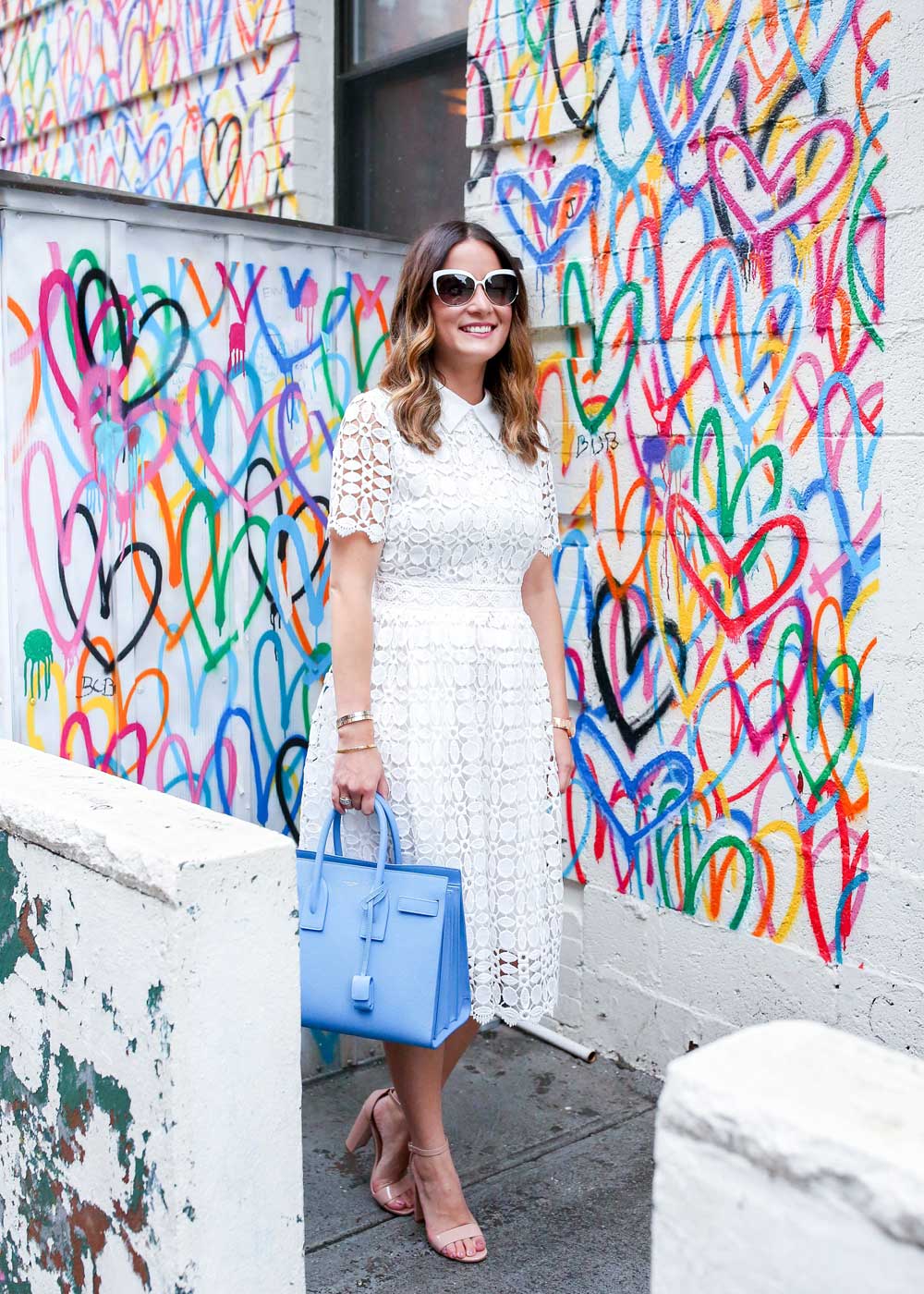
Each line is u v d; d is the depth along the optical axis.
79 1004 1.81
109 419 2.69
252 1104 1.71
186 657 2.88
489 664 2.39
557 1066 3.17
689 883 2.93
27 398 2.57
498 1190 2.63
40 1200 1.98
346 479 2.32
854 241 2.45
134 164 4.75
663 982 3.02
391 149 3.94
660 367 2.85
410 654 2.36
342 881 2.29
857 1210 1.09
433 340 2.38
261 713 3.05
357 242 3.06
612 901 3.12
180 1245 1.65
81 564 2.69
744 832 2.79
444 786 2.35
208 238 2.80
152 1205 1.69
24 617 2.61
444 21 3.66
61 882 1.83
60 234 2.57
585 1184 2.65
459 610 2.38
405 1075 2.41
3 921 2.00
